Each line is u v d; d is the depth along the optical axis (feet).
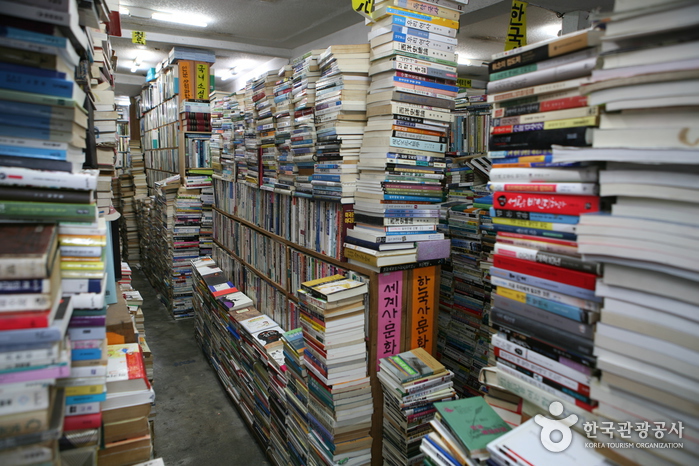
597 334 2.63
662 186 2.31
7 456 2.36
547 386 2.97
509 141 3.23
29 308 2.30
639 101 2.35
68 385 2.91
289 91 7.54
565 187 2.81
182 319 15.94
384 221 5.63
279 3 14.23
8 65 2.50
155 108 22.84
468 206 9.05
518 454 2.70
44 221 2.76
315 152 6.79
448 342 9.26
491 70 3.29
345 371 5.75
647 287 2.40
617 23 2.39
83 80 4.30
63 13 2.49
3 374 2.30
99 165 6.03
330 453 5.80
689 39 2.16
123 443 3.57
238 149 10.78
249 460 8.16
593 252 2.60
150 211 19.77
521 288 3.13
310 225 7.29
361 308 5.77
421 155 5.86
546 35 16.56
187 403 10.14
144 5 14.51
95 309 2.90
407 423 5.37
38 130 2.70
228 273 12.64
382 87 5.68
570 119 2.78
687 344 2.25
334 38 17.81
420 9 5.57
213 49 19.53
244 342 8.89
